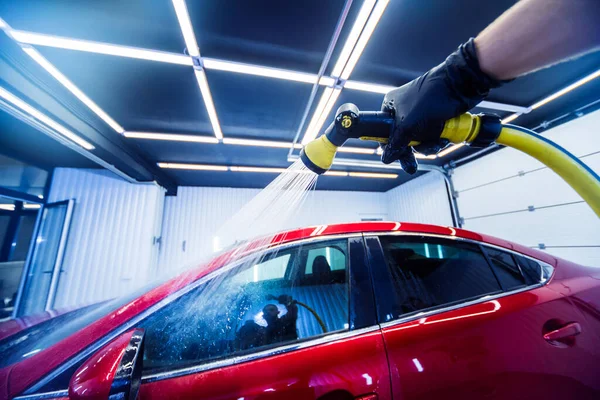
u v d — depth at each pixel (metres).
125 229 4.84
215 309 0.92
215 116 3.31
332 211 7.26
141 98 2.86
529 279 1.17
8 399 0.67
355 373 0.78
